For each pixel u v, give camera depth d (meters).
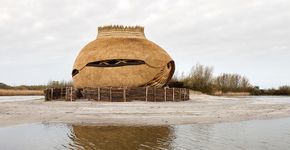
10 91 91.50
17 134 18.09
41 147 14.95
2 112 27.89
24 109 30.41
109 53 42.41
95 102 37.19
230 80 95.50
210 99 50.78
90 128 20.17
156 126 20.97
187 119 24.22
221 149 14.62
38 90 101.12
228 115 27.09
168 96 40.41
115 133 18.38
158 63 42.47
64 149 14.52
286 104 41.03
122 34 45.34
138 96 38.88
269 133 18.73
